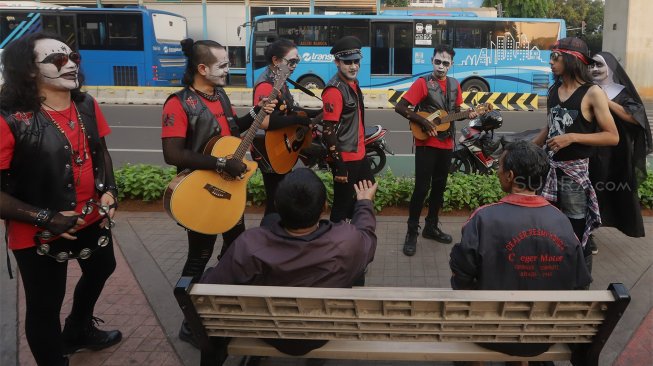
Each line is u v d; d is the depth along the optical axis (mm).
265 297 2174
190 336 3342
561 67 3414
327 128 3904
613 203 4332
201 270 3336
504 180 2434
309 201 2223
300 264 2264
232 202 3166
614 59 4266
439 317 2244
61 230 2438
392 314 2250
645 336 3408
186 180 3004
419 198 4902
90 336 3254
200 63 3064
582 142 3324
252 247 2287
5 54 2469
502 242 2305
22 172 2529
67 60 2514
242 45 24578
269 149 4016
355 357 2473
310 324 2314
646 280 4246
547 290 2244
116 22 18406
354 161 4066
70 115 2652
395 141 11430
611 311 2182
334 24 18141
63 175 2590
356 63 3922
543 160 2342
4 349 3295
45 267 2639
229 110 3293
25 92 2467
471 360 2447
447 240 5148
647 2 19984
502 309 2211
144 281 4242
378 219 5898
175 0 24328
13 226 2570
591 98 3334
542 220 2312
